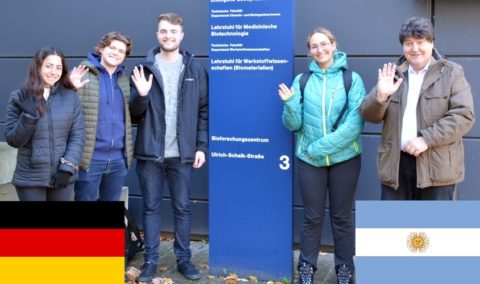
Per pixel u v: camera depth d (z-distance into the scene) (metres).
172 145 4.11
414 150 3.27
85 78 3.92
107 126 3.98
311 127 3.77
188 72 4.09
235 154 4.18
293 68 3.99
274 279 4.19
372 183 4.86
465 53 4.55
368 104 3.42
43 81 3.49
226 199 4.25
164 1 5.23
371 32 4.74
